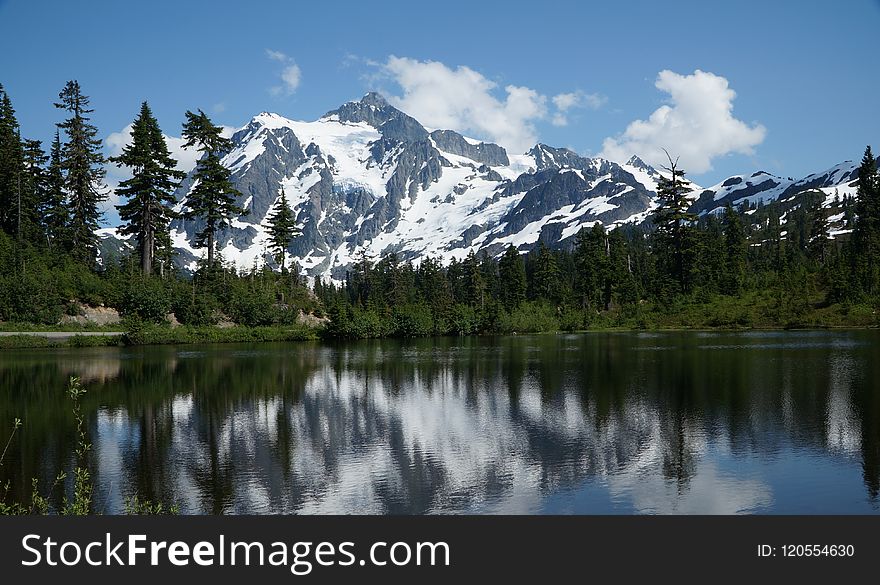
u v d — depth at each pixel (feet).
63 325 245.65
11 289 240.53
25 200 289.53
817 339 218.18
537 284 451.53
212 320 275.59
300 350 217.97
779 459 68.39
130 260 299.79
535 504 57.41
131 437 83.15
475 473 66.28
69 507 56.03
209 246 307.58
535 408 99.04
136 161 278.87
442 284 456.86
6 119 298.35
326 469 68.33
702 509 55.36
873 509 54.65
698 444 74.95
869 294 308.40
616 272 391.45
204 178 307.58
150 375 143.95
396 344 253.24
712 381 120.98
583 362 162.81
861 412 89.92
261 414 97.60
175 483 64.13
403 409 100.37
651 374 134.10
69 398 112.37
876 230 383.24
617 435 80.23
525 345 234.17
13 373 147.02
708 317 320.29
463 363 168.04
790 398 101.30
